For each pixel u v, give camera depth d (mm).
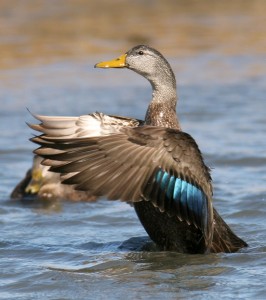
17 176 16469
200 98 21625
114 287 9844
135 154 9875
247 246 11273
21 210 14320
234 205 13680
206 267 10438
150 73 11680
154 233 11031
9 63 24734
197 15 30250
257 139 17984
